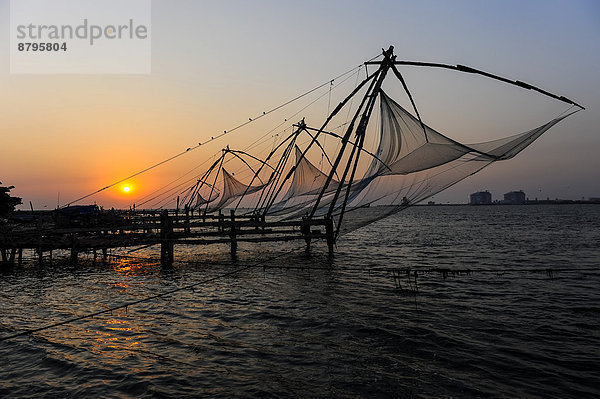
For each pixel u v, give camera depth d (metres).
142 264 22.27
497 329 9.62
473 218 90.62
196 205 42.28
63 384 6.86
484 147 10.33
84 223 26.70
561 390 6.50
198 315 11.28
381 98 12.55
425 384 6.74
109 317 11.16
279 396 6.36
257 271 19.27
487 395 6.35
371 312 11.26
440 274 17.36
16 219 27.38
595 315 10.74
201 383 6.84
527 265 20.77
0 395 6.48
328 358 7.93
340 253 26.89
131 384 6.82
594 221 65.50
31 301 13.46
